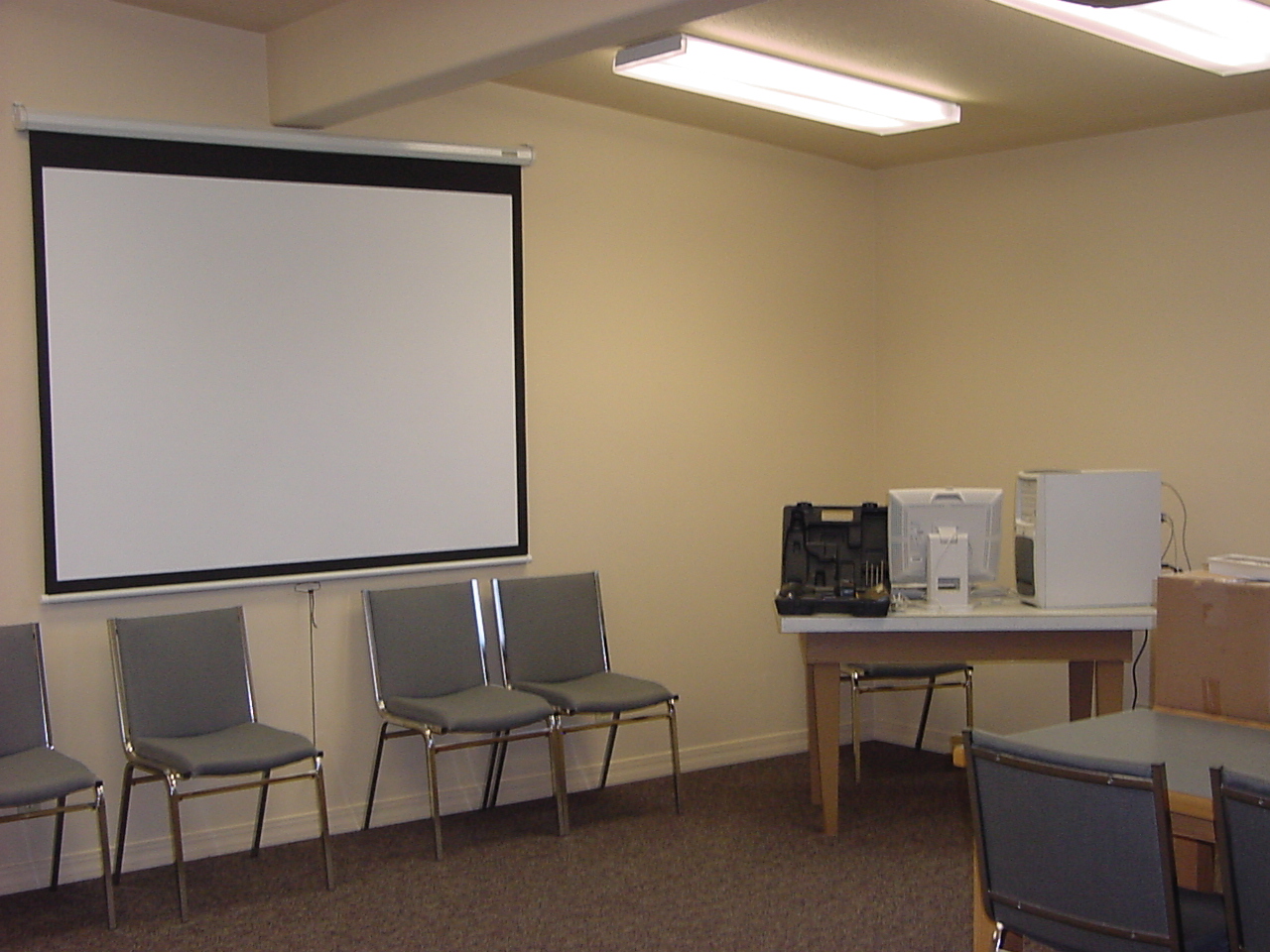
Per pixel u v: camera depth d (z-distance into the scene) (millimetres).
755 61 4094
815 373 5957
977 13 3719
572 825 4699
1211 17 3564
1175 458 5184
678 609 5492
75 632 4047
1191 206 5102
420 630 4609
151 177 4113
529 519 5027
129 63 4090
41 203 3926
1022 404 5656
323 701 4543
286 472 4398
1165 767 2477
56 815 3836
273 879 4098
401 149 4551
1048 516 4457
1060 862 2447
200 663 4133
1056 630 4395
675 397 5453
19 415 3930
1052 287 5539
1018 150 5629
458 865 4242
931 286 5973
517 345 4918
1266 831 2193
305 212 4406
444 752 4816
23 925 3691
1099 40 3979
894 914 3785
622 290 5266
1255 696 3061
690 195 5461
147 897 3920
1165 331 5191
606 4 3199
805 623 4375
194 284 4199
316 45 4117
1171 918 2314
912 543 4570
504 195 4848
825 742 4516
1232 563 3219
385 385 4602
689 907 3846
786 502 5863
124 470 4090
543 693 4707
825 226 5973
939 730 5953
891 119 4840
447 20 3615
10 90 3889
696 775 5434
